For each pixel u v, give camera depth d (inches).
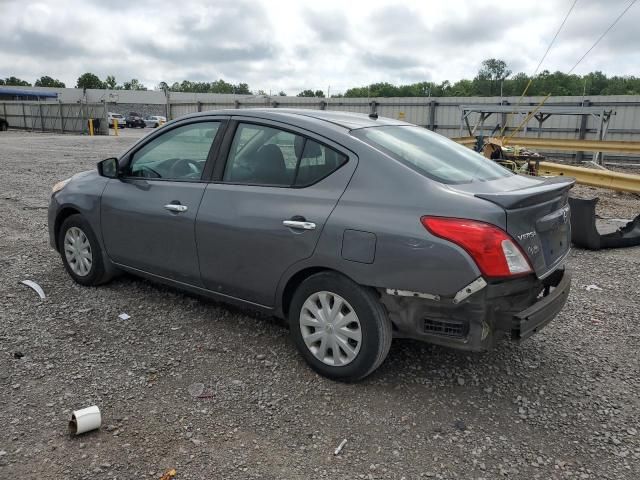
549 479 108.6
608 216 388.2
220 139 163.3
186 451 113.6
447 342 125.0
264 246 146.3
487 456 115.0
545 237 133.9
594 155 672.4
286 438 119.1
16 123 1809.8
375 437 120.3
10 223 316.5
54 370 143.6
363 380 143.2
